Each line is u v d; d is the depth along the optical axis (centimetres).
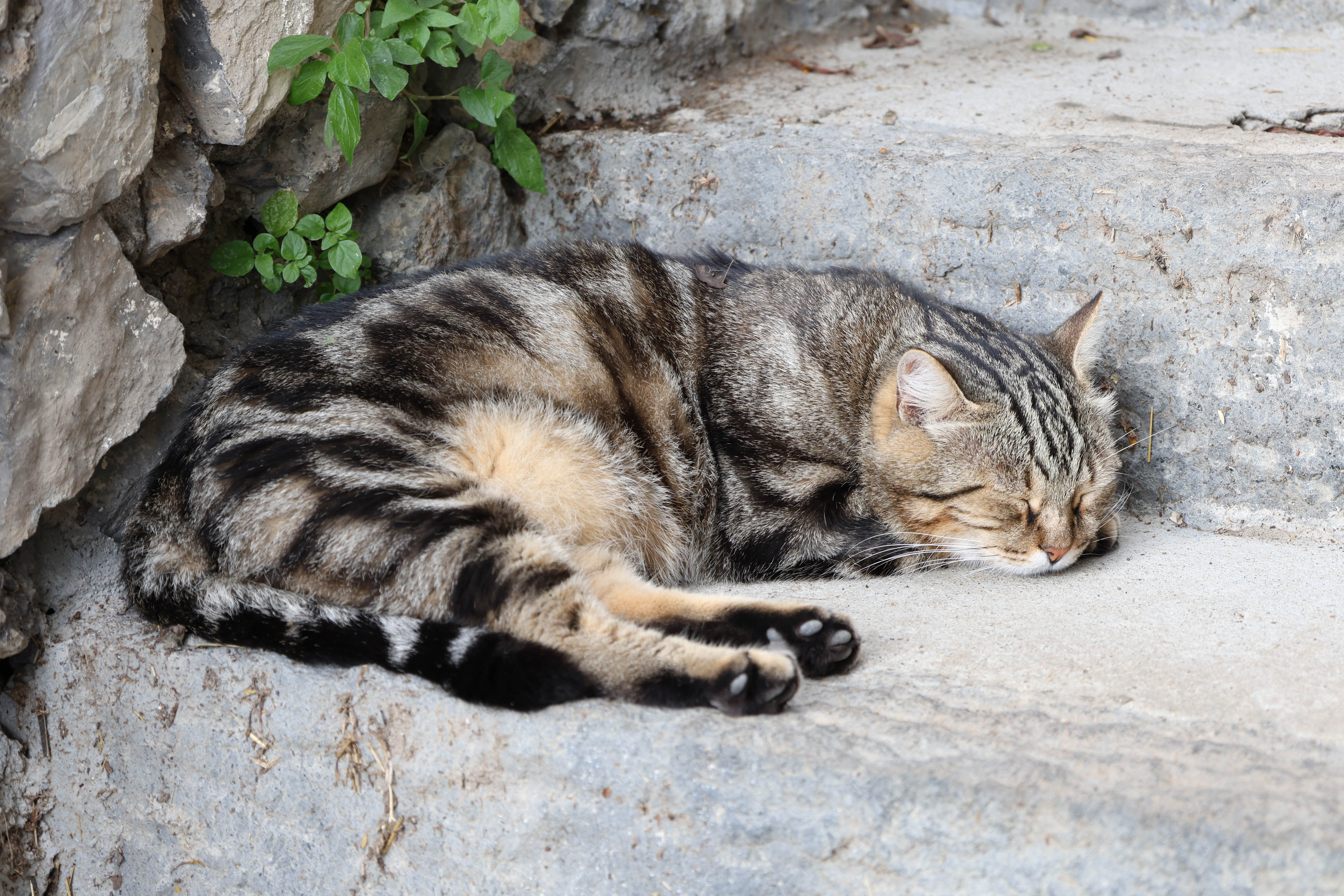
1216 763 228
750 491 252
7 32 237
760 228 267
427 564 236
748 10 285
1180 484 257
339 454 239
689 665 233
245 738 240
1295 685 233
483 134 270
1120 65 280
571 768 232
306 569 238
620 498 248
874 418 251
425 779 236
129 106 242
